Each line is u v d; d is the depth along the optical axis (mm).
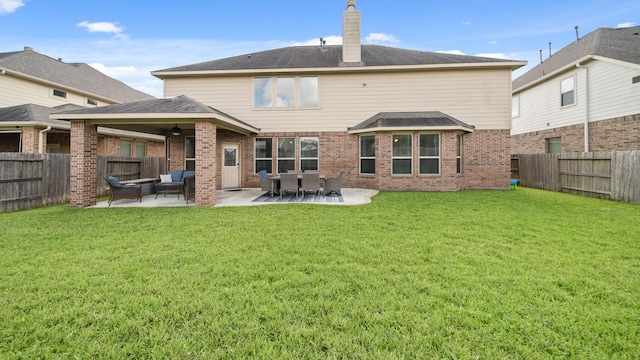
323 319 2604
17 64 15266
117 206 8867
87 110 8750
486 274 3510
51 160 9180
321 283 3301
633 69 11312
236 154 13938
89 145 8992
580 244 4648
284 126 13867
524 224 6008
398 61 13867
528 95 17688
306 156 13867
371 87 13625
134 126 11602
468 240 4926
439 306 2801
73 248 4582
